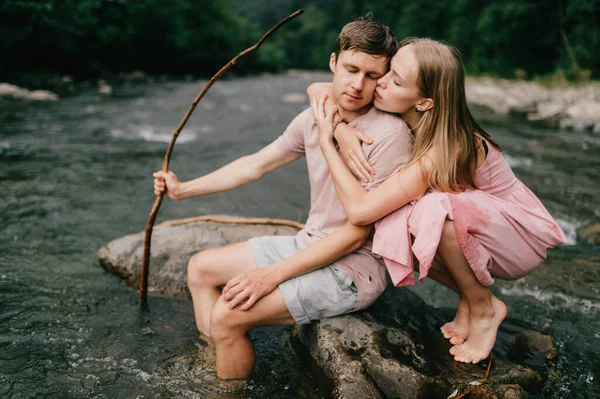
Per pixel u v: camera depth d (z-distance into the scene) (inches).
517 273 86.4
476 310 84.8
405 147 82.6
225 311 81.5
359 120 85.5
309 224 91.4
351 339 83.8
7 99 339.6
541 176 213.0
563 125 329.4
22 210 153.3
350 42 79.7
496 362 83.3
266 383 84.8
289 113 364.5
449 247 79.4
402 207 81.7
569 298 113.7
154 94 430.9
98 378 84.9
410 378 77.2
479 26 676.1
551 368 86.4
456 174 82.7
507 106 403.5
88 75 526.6
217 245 114.7
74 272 118.6
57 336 95.3
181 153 233.6
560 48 614.9
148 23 621.0
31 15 466.6
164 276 112.2
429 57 78.5
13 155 212.4
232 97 440.1
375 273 87.1
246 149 249.1
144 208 160.7
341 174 81.0
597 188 197.2
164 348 93.0
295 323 85.9
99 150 229.1
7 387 81.7
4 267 119.3
